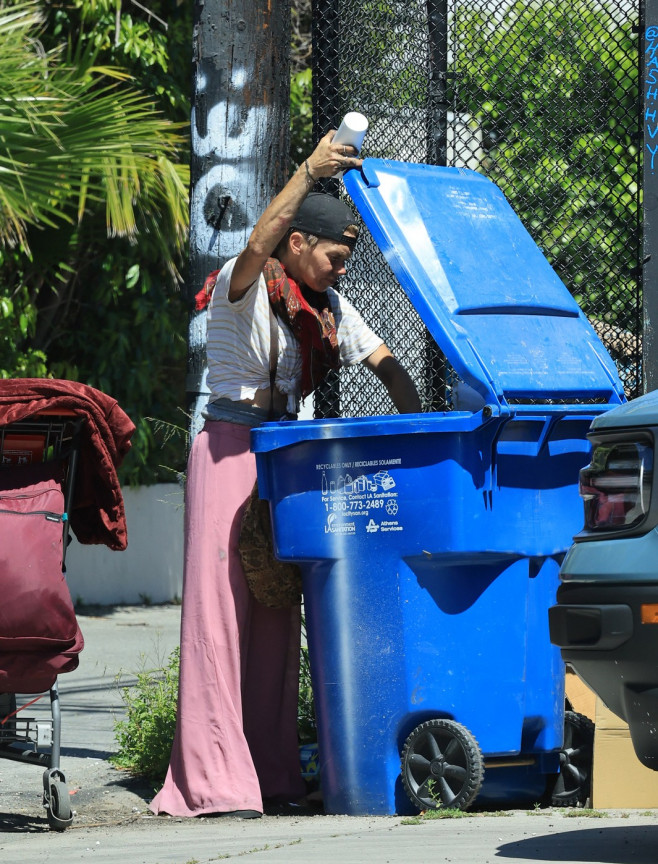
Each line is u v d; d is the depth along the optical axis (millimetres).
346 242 19500
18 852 16562
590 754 19094
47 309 55562
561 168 23328
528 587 18391
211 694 19438
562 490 18688
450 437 17656
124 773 23719
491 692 18031
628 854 14438
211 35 23656
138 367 55625
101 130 38438
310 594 18719
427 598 18000
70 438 19500
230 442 19594
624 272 22859
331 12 23922
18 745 20938
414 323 23391
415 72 23438
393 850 14977
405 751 18047
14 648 18406
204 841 16750
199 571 19625
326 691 18516
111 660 39000
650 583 13539
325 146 18656
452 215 19422
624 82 23344
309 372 19516
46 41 52156
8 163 37406
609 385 19375
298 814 19547
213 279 19969
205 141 23719
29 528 18438
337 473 18281
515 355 18344
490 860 14164
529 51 23422
